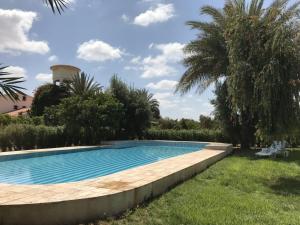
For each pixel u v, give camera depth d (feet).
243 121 62.49
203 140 87.71
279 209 21.33
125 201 20.51
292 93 30.73
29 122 83.30
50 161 50.39
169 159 39.75
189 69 72.95
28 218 17.25
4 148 56.65
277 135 32.14
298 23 31.30
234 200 23.09
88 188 21.27
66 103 70.08
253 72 31.76
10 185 22.16
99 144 75.10
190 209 20.59
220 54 67.10
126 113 87.40
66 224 17.74
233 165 42.32
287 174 34.88
